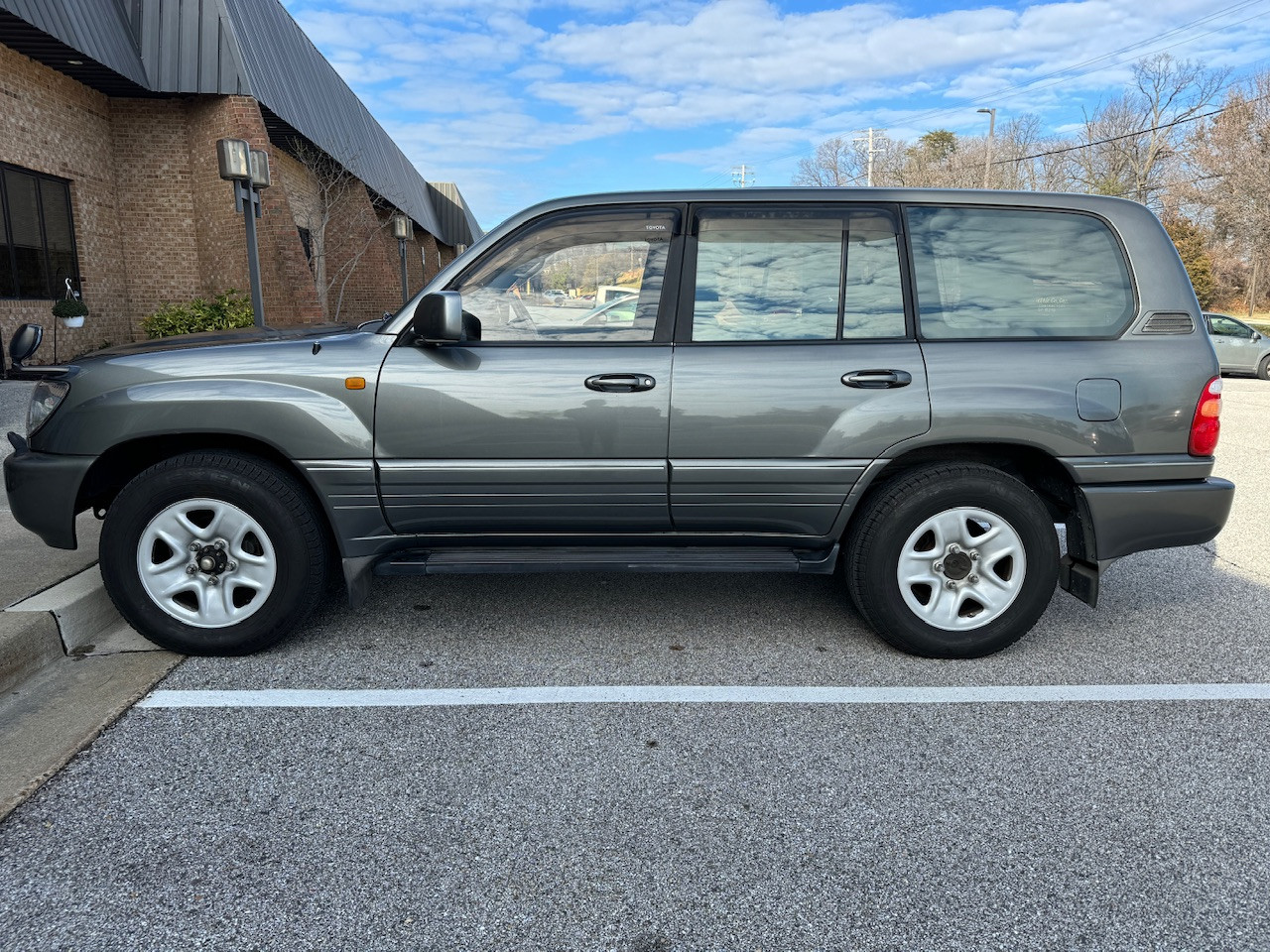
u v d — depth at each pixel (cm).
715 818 247
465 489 343
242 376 337
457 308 318
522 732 297
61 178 1374
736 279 346
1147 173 5616
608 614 411
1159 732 300
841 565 473
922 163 7131
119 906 208
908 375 337
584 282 347
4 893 212
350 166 2075
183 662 352
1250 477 770
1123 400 340
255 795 256
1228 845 235
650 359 339
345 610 414
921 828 242
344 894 213
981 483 343
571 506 347
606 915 206
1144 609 429
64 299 1347
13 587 378
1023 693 330
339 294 2217
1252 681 341
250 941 197
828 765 277
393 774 270
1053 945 197
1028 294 349
